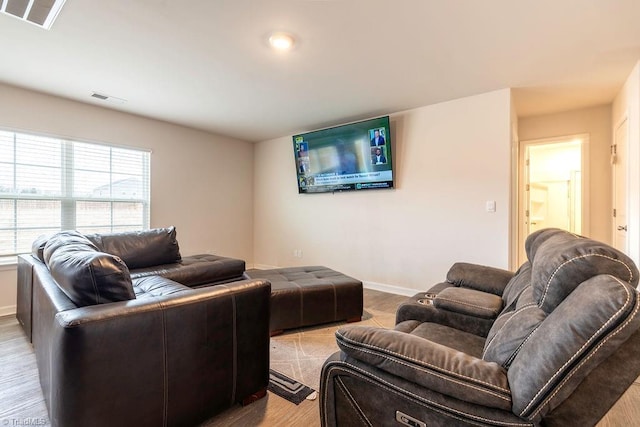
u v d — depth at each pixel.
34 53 2.46
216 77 2.89
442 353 1.04
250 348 1.67
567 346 0.80
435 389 0.97
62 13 1.96
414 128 3.80
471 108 3.39
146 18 2.01
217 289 1.57
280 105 3.66
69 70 2.76
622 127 3.09
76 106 3.53
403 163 3.90
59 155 3.46
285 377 1.98
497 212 3.25
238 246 5.30
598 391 0.81
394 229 3.99
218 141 5.00
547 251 1.15
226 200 5.12
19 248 3.21
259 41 2.28
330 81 2.99
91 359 1.17
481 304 1.76
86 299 1.31
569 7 1.89
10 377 1.95
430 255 3.70
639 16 1.97
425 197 3.73
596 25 2.07
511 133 3.24
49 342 1.37
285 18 2.01
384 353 1.06
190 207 4.63
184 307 1.41
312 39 2.25
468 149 3.41
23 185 3.23
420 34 2.19
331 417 1.19
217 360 1.53
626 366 0.79
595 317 0.78
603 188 3.63
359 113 3.96
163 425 1.36
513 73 2.81
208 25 2.09
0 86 3.06
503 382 0.93
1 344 2.41
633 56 2.49
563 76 2.87
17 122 3.15
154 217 4.23
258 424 1.55
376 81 2.99
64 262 1.43
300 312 2.74
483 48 2.38
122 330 1.24
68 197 3.53
